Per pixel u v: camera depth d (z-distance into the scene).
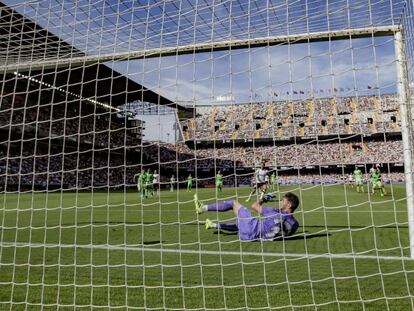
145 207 13.45
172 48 5.32
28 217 10.06
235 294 3.36
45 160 30.19
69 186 30.72
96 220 9.34
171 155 40.28
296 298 3.22
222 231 7.10
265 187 14.65
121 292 3.49
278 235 5.81
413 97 4.52
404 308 2.93
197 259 4.74
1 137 26.27
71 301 3.27
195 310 3.01
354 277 3.80
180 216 10.17
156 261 4.66
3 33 6.27
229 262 4.54
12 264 4.50
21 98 26.75
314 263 4.43
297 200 5.85
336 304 3.05
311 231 6.95
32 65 6.33
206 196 20.53
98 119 32.38
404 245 5.43
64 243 6.00
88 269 4.32
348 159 34.91
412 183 4.48
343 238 6.07
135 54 5.56
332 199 15.85
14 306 3.18
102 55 5.78
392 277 3.79
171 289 3.53
